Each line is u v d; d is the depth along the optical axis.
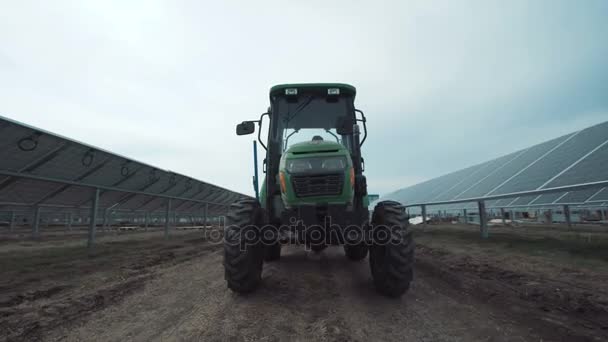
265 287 3.17
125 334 2.09
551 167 9.88
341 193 3.02
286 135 3.98
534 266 3.72
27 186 6.68
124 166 7.35
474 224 11.69
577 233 6.43
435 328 2.14
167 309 2.58
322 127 4.04
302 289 3.09
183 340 1.98
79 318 2.38
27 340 2.00
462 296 2.86
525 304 2.56
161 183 9.10
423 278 3.57
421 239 7.05
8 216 13.62
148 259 4.97
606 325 2.11
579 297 2.61
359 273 3.81
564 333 2.01
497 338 1.97
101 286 3.29
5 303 2.67
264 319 2.30
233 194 16.23
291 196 3.04
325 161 3.09
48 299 2.86
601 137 9.24
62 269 4.13
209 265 4.57
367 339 1.97
